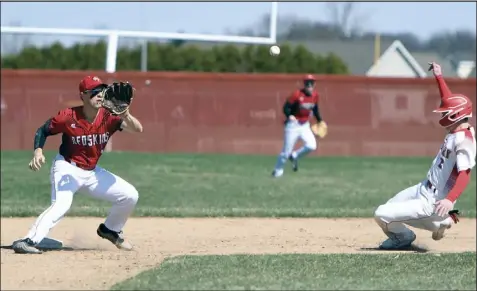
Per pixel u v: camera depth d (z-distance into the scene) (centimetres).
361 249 2559
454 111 2298
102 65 11694
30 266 2147
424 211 2391
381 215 2456
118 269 2105
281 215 3466
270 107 7256
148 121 7194
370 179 5241
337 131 7312
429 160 6931
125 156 6694
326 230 3086
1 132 7131
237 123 7250
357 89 7306
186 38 7412
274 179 5122
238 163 6266
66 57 11662
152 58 11862
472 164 2295
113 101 2312
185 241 2772
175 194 4275
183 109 7212
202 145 7244
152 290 1803
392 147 7356
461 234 2984
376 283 1869
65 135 2355
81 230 2995
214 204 3872
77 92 7144
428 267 2078
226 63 11644
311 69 11662
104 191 2423
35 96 7125
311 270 2023
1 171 5341
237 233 2998
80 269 2105
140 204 3844
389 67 15725
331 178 5262
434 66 2381
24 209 3484
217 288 1805
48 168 5525
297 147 7125
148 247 2606
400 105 7356
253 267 2062
